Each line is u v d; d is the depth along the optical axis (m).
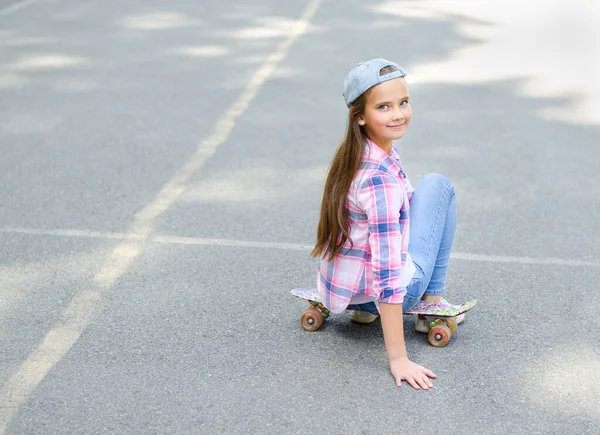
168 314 3.54
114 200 4.77
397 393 2.98
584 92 7.00
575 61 7.95
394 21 9.70
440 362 3.17
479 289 3.76
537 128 6.10
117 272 3.92
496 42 8.66
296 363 3.18
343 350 3.27
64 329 3.41
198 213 4.61
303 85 7.17
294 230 4.41
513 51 8.30
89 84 7.18
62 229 4.39
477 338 3.35
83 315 3.53
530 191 4.95
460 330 3.41
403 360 3.06
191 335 3.37
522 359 3.20
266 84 7.20
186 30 9.30
